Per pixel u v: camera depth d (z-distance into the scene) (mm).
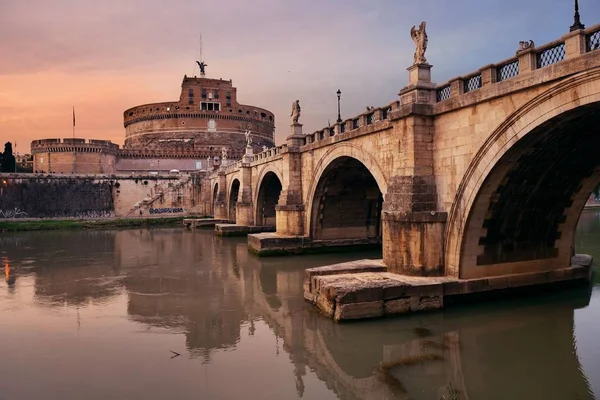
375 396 12922
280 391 13336
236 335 18359
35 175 76000
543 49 15695
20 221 70375
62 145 91000
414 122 21328
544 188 20172
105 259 38438
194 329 19219
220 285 27703
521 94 16469
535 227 21766
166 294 25562
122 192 82500
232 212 70250
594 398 12641
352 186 37125
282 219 39375
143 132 118562
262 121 126188
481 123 18531
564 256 23188
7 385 13852
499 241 21000
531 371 14336
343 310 18266
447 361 15125
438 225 20859
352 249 39281
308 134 37656
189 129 114250
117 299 24500
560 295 21891
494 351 15805
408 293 19031
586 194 21938
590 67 13664
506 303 20578
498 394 12938
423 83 21484
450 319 18688
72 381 14102
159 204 83188
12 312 22016
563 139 17328
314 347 16812
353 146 29234
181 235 58844
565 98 14727
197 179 86250
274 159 44750
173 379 14195
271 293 25297
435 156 21547
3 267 34781
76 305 23312
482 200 19266
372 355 15656
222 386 13664
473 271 20562
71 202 78062
